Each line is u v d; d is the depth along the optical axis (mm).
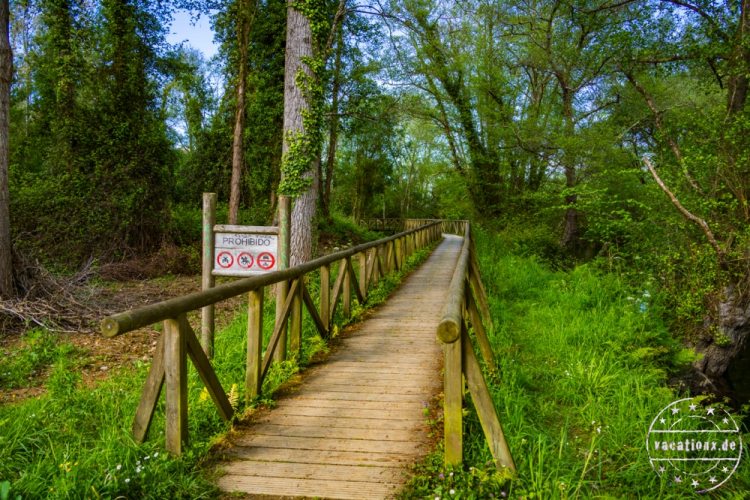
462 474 2713
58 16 13211
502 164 22016
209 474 2791
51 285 7074
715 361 8180
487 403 2836
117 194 12461
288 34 8680
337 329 5863
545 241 19172
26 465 2812
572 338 6438
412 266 12461
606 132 16531
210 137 19391
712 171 8898
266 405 3795
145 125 13969
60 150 13039
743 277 7930
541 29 18828
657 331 6906
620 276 9844
